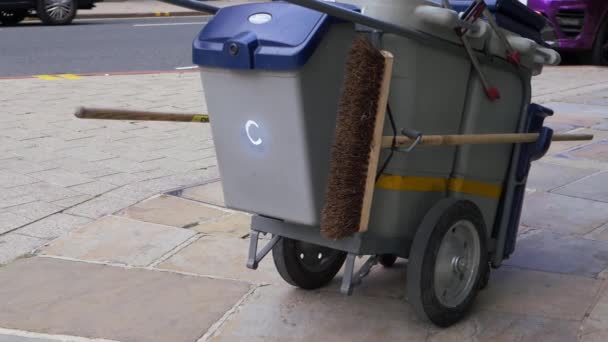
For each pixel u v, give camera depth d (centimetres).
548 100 1016
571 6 1285
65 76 1134
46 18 1734
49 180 628
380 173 355
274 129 345
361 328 383
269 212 363
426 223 359
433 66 353
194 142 766
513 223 424
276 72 333
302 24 330
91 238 503
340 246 360
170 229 518
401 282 438
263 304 409
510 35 390
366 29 340
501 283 434
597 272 451
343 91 330
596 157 717
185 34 1619
